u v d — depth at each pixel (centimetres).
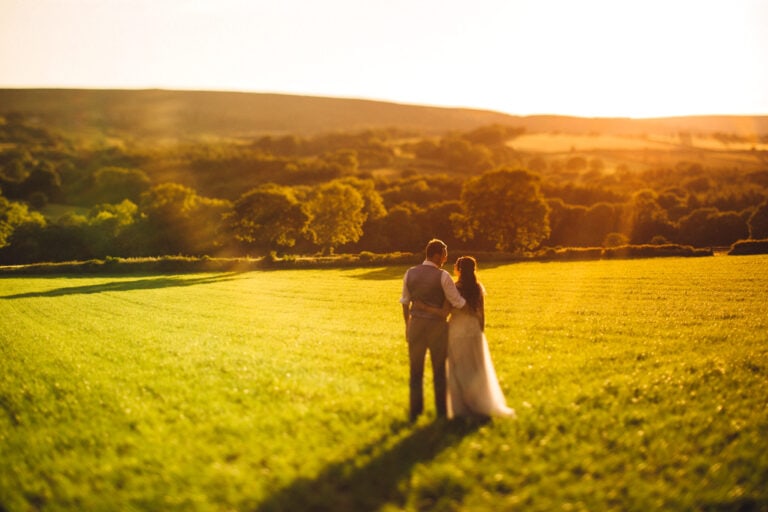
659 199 11281
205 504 559
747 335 1489
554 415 796
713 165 19650
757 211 8012
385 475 612
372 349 1433
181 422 815
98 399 976
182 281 4975
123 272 6094
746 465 627
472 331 818
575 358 1240
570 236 9712
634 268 4512
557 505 541
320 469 628
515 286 3447
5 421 879
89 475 644
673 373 1038
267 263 6034
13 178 13962
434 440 707
